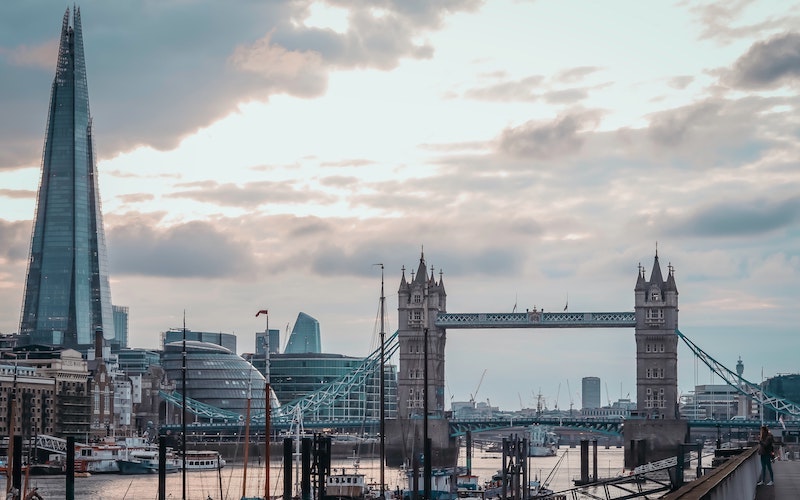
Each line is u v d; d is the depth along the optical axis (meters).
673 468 175.62
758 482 63.03
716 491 34.53
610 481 182.25
